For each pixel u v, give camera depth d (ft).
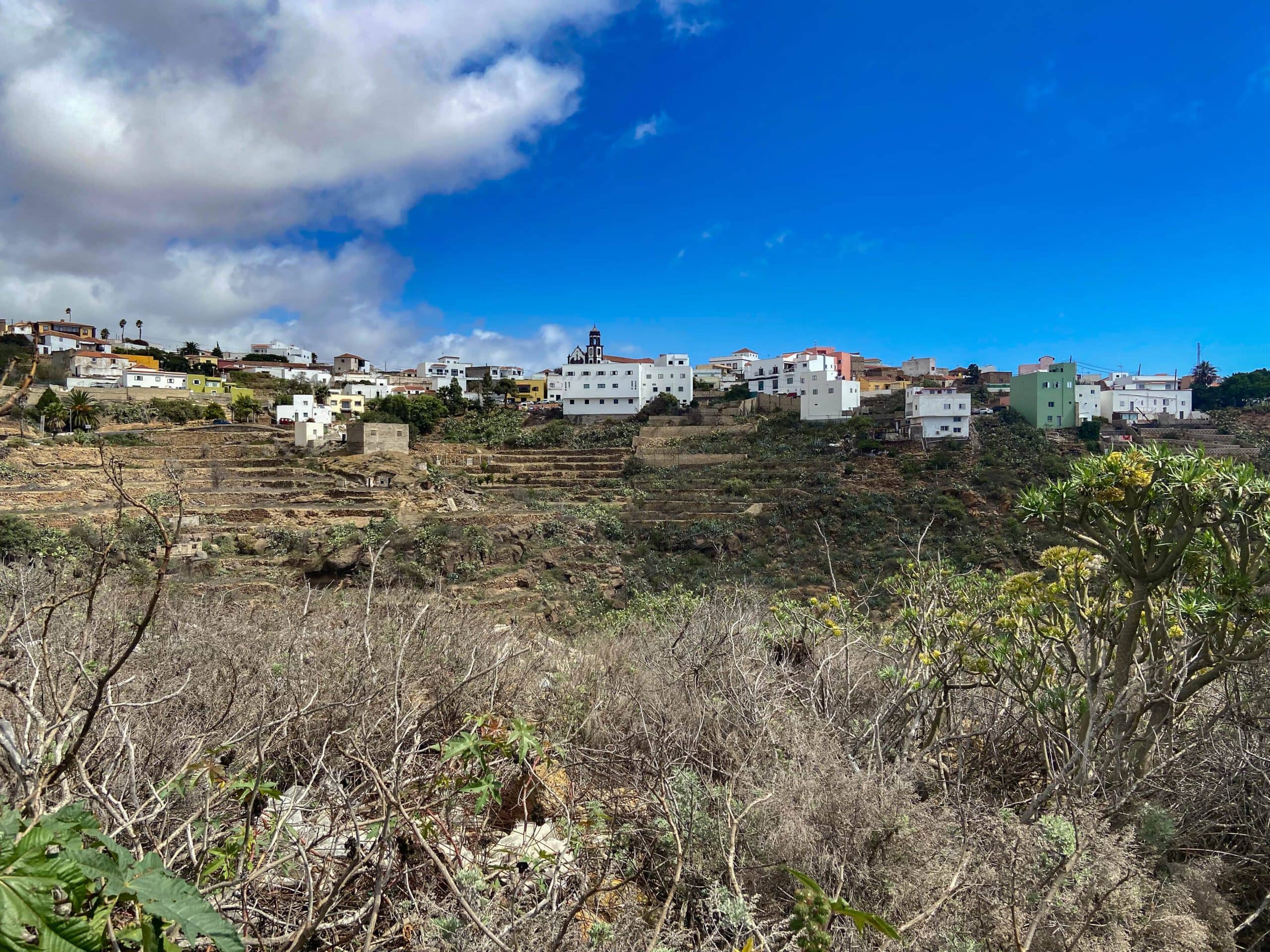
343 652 14.24
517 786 10.98
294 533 102.78
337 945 6.89
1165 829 9.80
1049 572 14.94
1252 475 11.10
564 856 8.61
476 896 7.30
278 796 7.48
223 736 9.89
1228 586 11.27
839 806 9.36
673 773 10.59
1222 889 9.71
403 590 23.45
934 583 15.71
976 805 10.53
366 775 8.50
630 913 7.59
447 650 15.72
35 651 10.03
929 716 14.75
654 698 14.07
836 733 13.12
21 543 61.41
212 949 6.35
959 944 7.32
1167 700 11.55
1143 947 7.88
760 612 21.93
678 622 22.74
